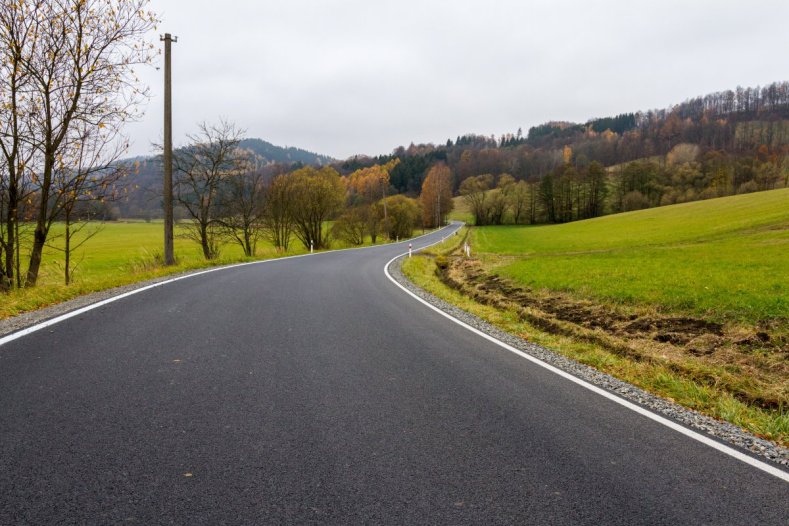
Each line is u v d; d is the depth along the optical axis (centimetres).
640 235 4556
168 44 1728
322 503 288
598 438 403
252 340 672
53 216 1335
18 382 465
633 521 283
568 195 9988
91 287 1093
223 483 305
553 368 624
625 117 19238
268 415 417
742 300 1094
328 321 838
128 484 299
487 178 13138
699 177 8925
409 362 609
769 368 768
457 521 275
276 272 1639
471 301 1297
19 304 834
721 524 284
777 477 348
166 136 1764
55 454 331
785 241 2534
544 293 1516
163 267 1681
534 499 303
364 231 6384
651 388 596
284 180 3969
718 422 472
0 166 1203
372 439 379
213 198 2897
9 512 265
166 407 423
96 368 518
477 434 399
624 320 1118
